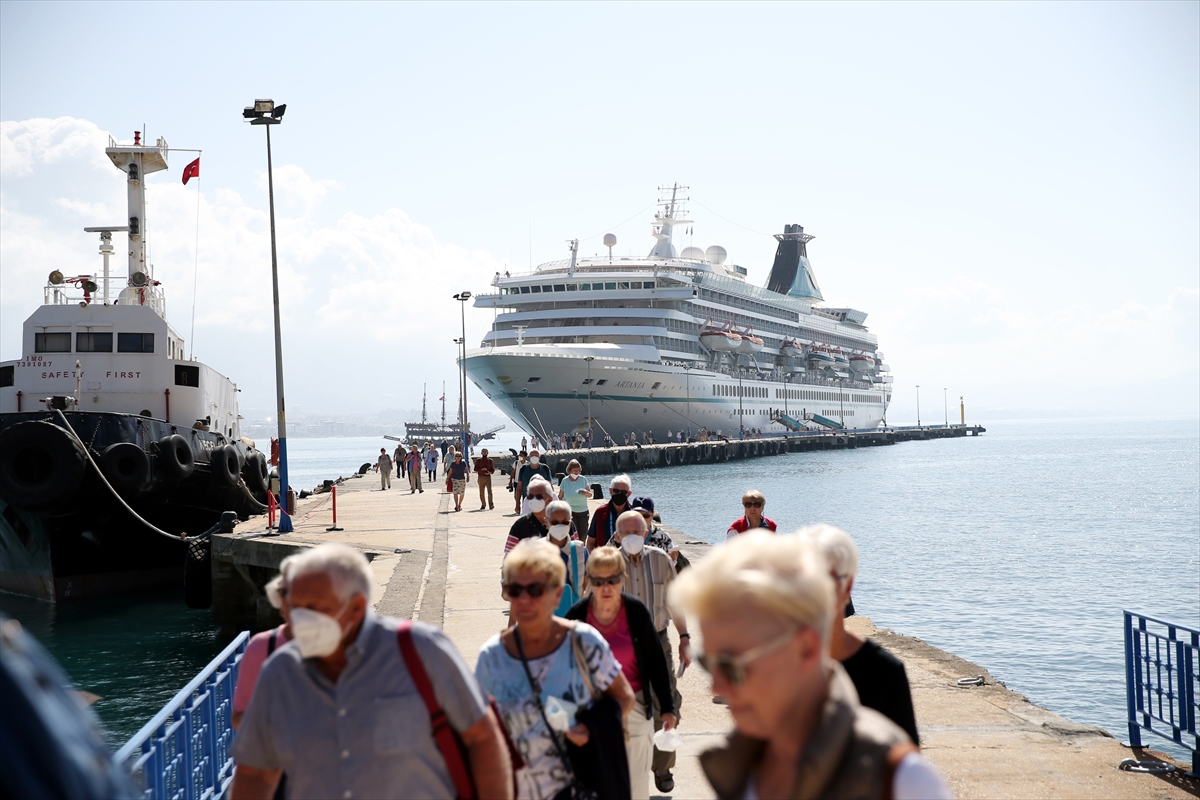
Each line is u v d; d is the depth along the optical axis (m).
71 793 1.56
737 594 2.05
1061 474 80.12
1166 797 6.43
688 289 85.38
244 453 28.80
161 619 21.14
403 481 49.50
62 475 20.12
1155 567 29.44
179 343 27.05
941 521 43.97
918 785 2.01
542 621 4.11
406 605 13.26
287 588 3.26
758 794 2.19
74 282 25.42
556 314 86.38
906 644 11.01
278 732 3.17
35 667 1.65
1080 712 14.67
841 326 133.62
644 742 5.14
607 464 76.81
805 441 115.56
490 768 3.28
